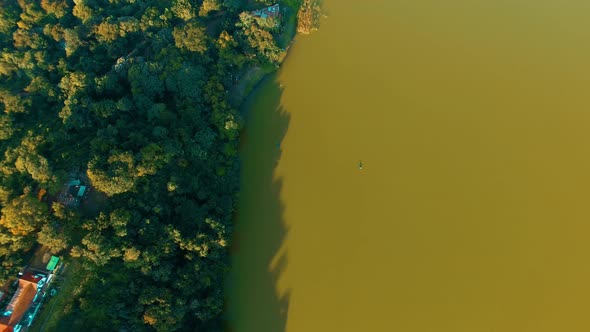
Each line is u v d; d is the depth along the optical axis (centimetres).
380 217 19550
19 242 15150
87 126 18625
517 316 17375
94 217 16262
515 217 19675
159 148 17700
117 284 15500
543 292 17912
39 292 15138
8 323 14600
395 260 18525
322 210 19650
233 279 17988
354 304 17525
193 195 18275
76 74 19338
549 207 19975
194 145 18938
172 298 15688
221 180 19375
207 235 17075
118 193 16625
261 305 17462
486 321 17275
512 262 18562
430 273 18250
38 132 18275
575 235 19288
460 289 17925
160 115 19125
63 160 17325
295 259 18475
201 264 16825
